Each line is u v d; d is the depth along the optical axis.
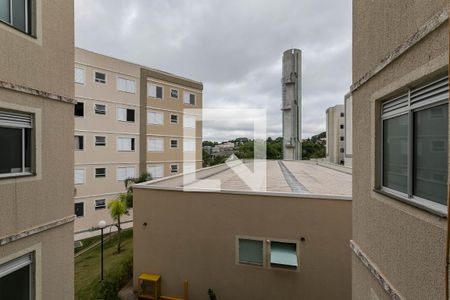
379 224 3.42
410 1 2.65
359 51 4.22
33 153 4.32
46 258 4.54
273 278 8.28
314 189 9.69
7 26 3.82
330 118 48.94
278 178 12.73
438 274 2.24
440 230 2.22
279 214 8.35
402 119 3.09
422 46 2.47
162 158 25.48
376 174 3.60
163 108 25.72
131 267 11.05
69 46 5.15
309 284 7.98
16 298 4.04
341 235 7.82
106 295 9.31
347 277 7.70
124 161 22.81
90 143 20.78
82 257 14.87
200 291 8.88
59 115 4.88
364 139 4.01
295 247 8.24
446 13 2.09
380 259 3.38
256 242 8.59
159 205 9.55
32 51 4.25
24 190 4.11
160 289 9.27
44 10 4.52
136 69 23.75
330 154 48.84
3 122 3.87
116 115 22.39
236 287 8.59
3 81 3.73
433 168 2.51
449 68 2.02
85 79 20.53
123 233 19.78
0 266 3.78
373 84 3.66
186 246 9.16
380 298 3.35
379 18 3.42
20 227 4.02
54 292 4.70
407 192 2.93
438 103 2.42
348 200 7.80
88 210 20.45
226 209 8.85
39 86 4.39
